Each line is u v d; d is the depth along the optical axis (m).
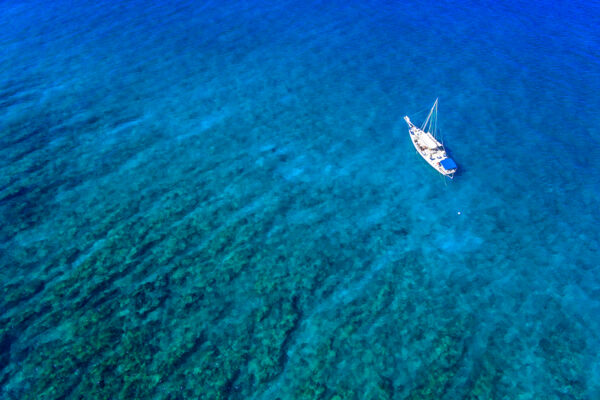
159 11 83.44
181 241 41.69
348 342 34.50
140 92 62.88
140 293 36.69
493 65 71.00
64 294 36.19
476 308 38.03
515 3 89.94
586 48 75.25
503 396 31.83
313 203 47.38
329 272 40.03
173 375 31.38
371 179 50.91
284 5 87.75
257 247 41.81
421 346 34.69
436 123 59.44
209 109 60.56
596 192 50.00
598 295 39.53
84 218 43.38
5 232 41.16
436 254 42.72
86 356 31.97
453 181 51.12
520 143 56.47
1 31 74.69
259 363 32.56
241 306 36.47
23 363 31.28
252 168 51.28
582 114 61.16
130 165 50.50
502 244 44.19
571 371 33.72
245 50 73.75
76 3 84.56
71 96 61.09
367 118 60.16
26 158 50.06
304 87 65.88
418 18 84.12
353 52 74.06
